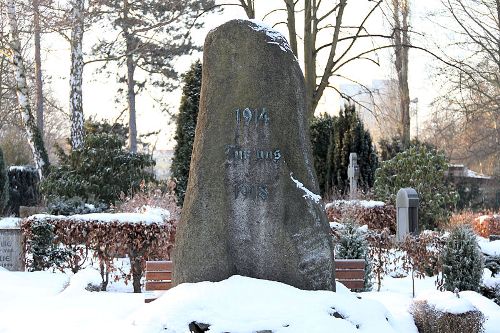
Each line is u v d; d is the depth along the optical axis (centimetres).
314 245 858
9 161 3659
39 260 1497
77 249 1500
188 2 3156
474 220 2648
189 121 2462
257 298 784
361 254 1369
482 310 1127
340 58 2214
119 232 1417
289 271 851
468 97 3225
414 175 2469
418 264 1586
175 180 2252
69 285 1220
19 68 2603
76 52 2544
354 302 820
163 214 1521
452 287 1286
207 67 898
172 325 755
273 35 901
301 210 861
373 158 2905
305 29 2231
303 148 888
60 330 852
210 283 820
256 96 878
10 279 1334
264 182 866
